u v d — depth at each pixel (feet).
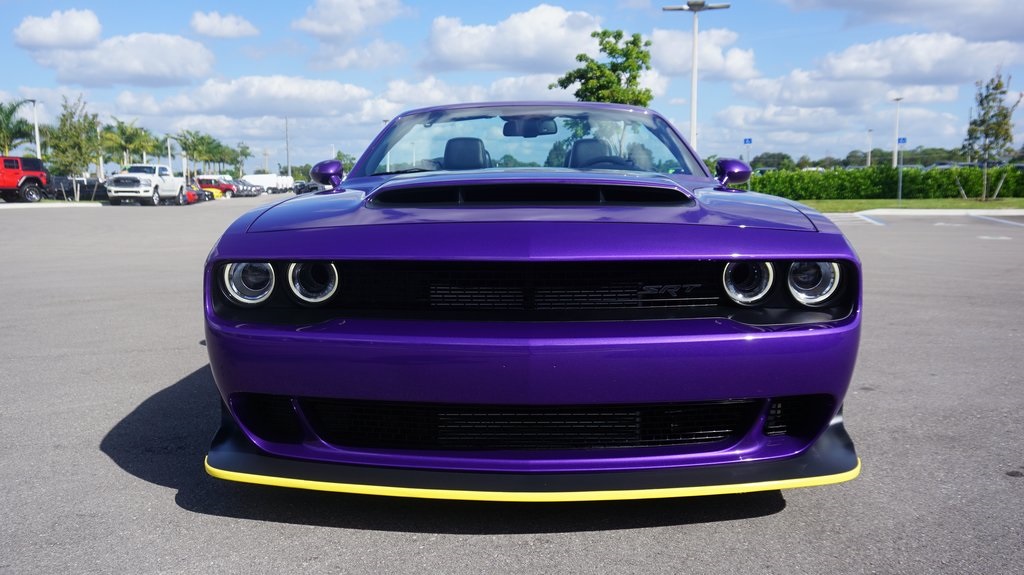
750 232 6.37
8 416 10.12
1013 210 66.54
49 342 14.98
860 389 11.34
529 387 5.91
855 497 7.35
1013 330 15.78
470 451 6.38
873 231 44.70
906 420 9.82
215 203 122.11
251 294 6.48
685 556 6.16
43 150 137.69
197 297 20.97
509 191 7.11
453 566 6.00
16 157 100.12
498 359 5.88
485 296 6.19
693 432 6.42
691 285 6.27
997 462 8.29
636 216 6.55
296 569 5.98
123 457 8.55
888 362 13.07
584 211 6.67
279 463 6.53
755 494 7.41
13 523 6.84
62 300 20.44
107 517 6.96
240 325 6.30
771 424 6.53
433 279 6.23
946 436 9.18
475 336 5.92
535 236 6.15
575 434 6.32
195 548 6.34
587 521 6.79
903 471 8.04
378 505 7.15
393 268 6.23
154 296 21.16
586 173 8.16
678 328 5.99
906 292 21.04
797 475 6.28
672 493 6.07
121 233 48.03
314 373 6.14
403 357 5.97
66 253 34.30
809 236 6.42
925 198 95.09
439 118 10.91
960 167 94.58
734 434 6.50
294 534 6.58
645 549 6.27
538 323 6.03
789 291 6.27
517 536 6.51
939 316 17.43
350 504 7.20
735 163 9.77
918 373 12.28
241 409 6.58
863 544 6.36
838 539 6.46
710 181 9.09
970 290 21.39
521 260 5.97
